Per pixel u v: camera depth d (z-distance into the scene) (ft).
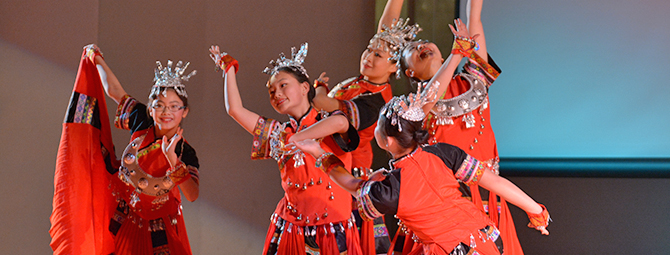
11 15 22.86
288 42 25.67
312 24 25.72
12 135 22.57
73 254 14.90
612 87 29.50
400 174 10.78
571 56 29.76
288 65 13.82
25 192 22.36
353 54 25.46
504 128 31.01
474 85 14.01
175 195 15.31
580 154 30.17
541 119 30.45
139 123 15.53
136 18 24.17
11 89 22.66
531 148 30.68
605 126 29.84
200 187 25.17
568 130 30.19
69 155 15.49
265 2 25.76
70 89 22.63
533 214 11.21
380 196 10.62
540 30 30.07
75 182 15.39
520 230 25.26
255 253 25.08
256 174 25.30
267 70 14.15
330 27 25.66
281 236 13.23
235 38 25.59
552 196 26.45
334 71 25.53
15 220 22.30
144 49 24.25
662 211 24.71
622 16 29.14
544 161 30.27
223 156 25.30
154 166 14.70
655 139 29.17
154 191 14.70
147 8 24.41
